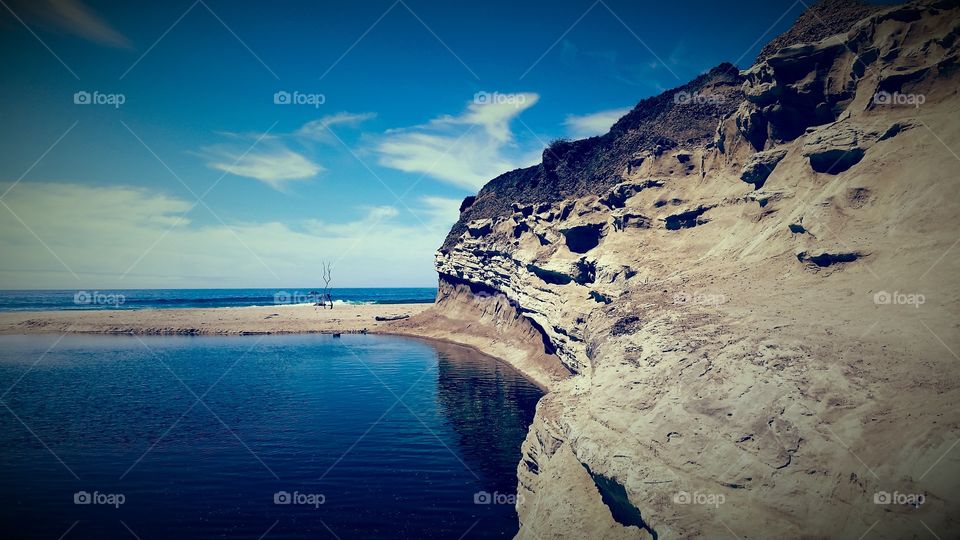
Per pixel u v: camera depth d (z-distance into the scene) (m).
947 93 28.84
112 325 94.56
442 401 43.19
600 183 67.75
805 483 13.45
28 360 62.69
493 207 98.50
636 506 15.02
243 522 22.64
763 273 28.52
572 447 20.16
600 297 42.47
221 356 66.56
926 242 22.23
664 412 18.44
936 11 31.44
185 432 34.56
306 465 29.08
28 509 23.69
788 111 38.59
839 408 15.02
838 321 19.75
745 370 18.25
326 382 50.56
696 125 61.22
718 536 12.91
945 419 13.12
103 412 39.38
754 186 39.66
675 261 39.28
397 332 94.81
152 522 22.56
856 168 29.50
